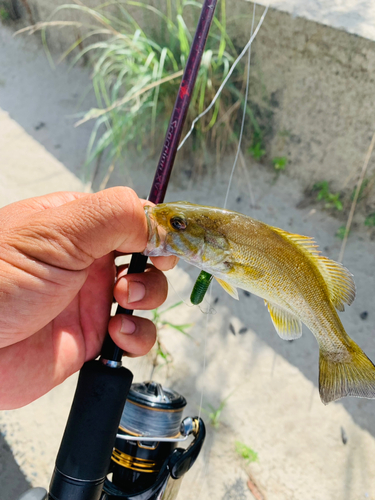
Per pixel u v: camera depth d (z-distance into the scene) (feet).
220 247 0.54
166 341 1.28
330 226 1.41
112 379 0.60
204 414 1.16
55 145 1.76
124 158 1.64
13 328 0.56
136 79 1.49
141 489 0.69
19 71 1.99
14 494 1.01
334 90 1.29
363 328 1.25
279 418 1.15
